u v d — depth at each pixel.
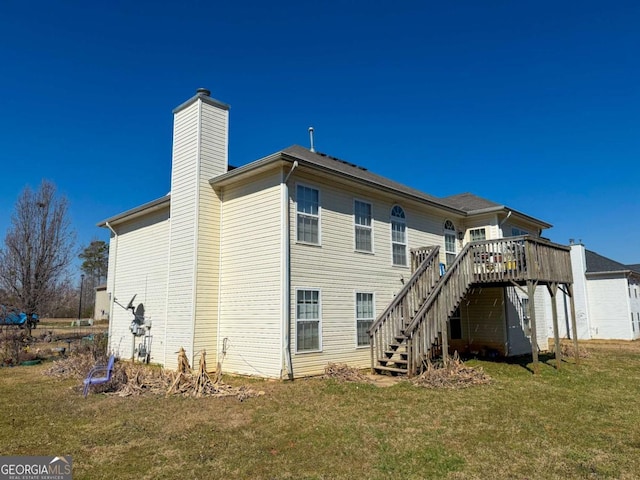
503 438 5.46
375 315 12.43
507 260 11.59
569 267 13.41
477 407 7.13
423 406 7.18
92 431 5.78
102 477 4.23
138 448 5.09
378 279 12.74
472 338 15.81
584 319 25.45
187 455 4.84
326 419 6.36
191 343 10.69
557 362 11.62
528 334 16.42
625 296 24.81
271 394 8.11
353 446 5.14
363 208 12.68
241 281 10.96
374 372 10.84
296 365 10.01
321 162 13.60
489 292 15.61
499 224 16.03
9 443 5.25
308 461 4.67
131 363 12.50
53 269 21.06
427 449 5.04
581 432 5.76
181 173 12.05
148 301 13.77
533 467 4.49
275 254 10.23
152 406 7.18
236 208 11.43
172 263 11.80
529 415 6.62
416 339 10.24
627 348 18.88
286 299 9.97
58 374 10.82
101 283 54.19
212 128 11.95
